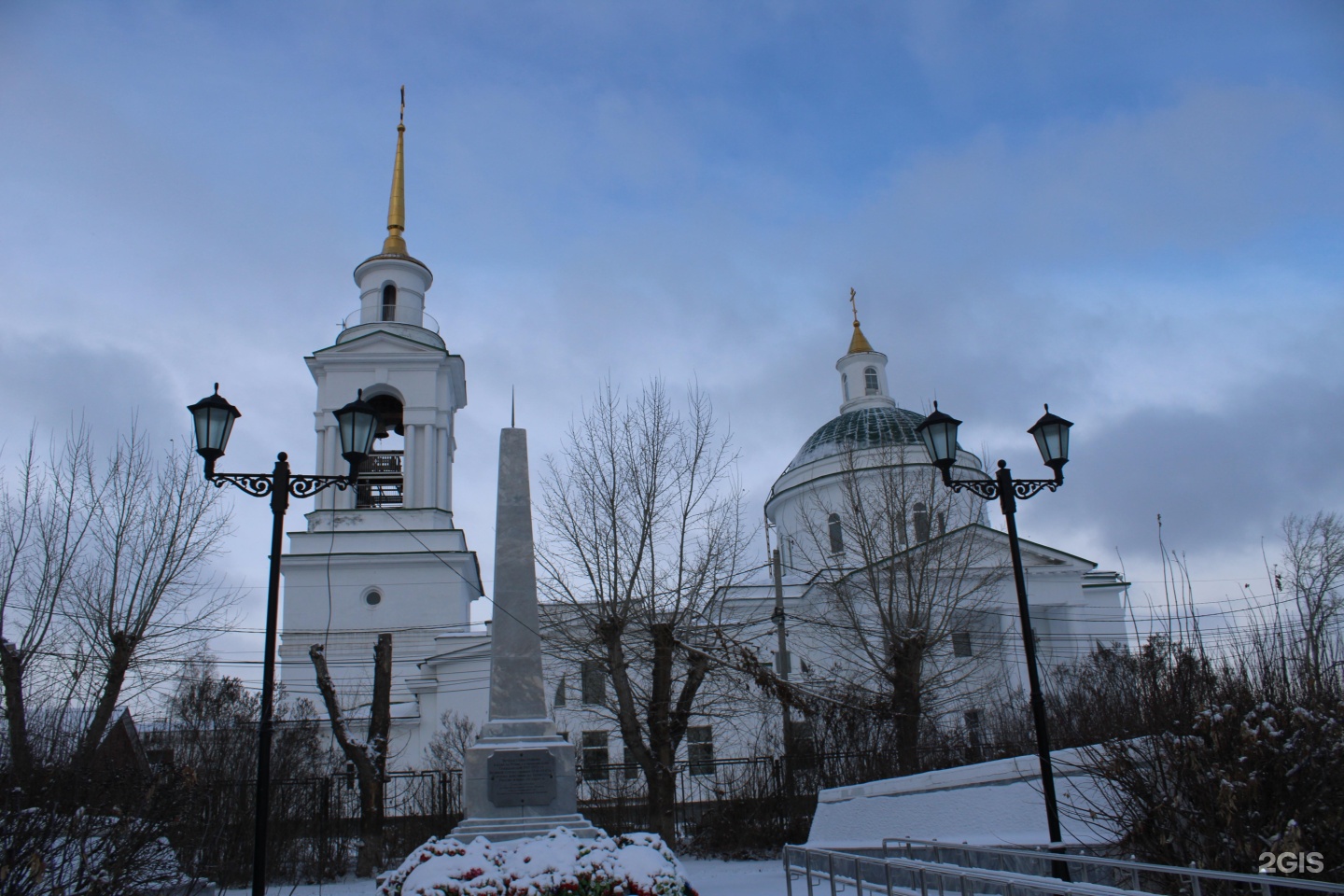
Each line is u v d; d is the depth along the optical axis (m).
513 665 13.45
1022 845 11.27
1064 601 38.78
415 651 38.06
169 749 23.20
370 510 39.28
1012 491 13.19
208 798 17.44
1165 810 9.55
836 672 33.56
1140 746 10.38
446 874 10.23
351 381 40.72
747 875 19.17
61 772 11.23
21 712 18.31
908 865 9.48
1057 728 19.67
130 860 10.99
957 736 27.42
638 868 10.37
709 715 25.27
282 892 19.64
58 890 10.00
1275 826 8.80
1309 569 30.80
